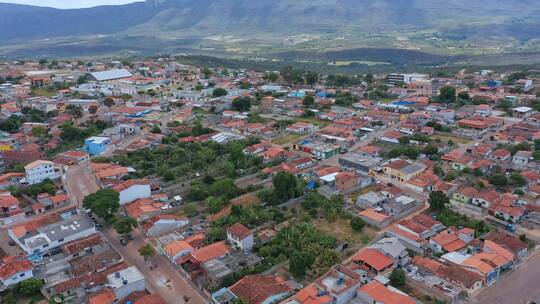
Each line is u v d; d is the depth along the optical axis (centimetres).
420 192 14050
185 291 9406
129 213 12544
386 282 9212
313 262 9806
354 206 13075
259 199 13262
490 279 9425
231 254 10375
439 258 10175
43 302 9194
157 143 18738
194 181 14812
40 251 10862
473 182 14238
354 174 14575
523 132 18975
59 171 15550
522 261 10269
